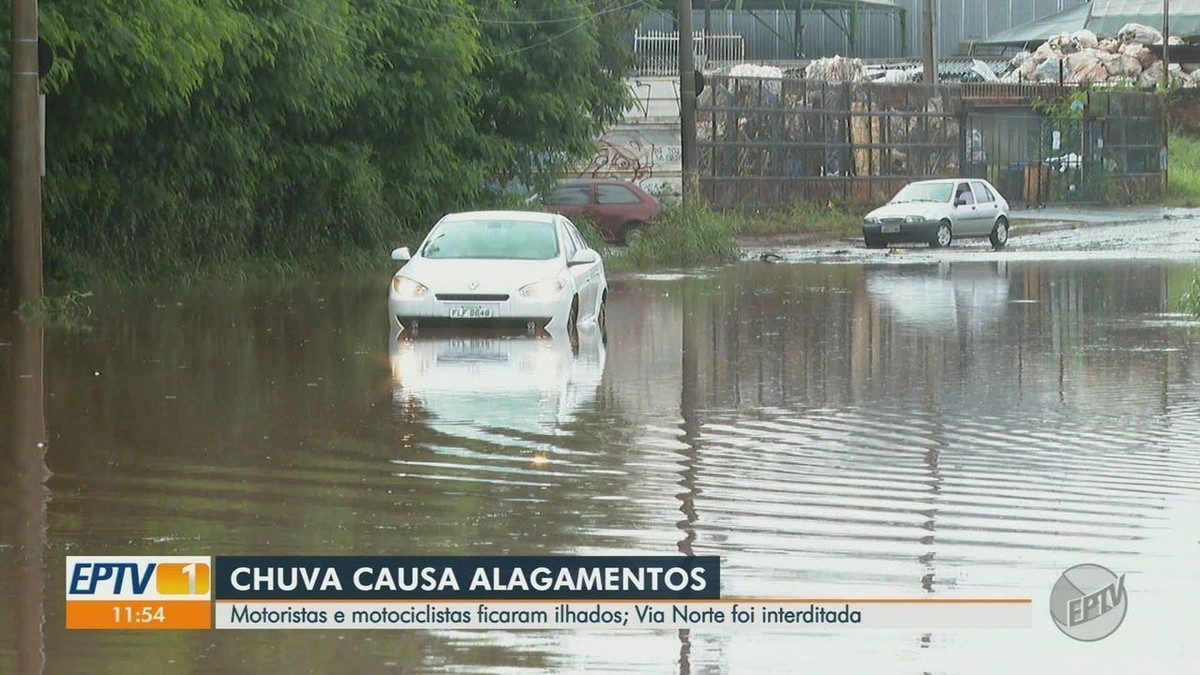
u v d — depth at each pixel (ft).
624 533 48.83
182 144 150.10
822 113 267.18
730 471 58.54
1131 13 466.29
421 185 181.16
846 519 50.60
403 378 83.51
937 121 291.58
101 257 146.20
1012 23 486.79
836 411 72.90
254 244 166.40
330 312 121.39
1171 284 147.13
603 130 215.31
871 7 437.99
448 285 103.50
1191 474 57.82
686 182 199.21
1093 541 47.70
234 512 51.67
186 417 70.49
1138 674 36.17
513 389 79.56
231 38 139.03
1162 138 347.15
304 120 164.86
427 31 175.73
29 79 115.75
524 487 55.57
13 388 79.30
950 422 69.67
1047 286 145.48
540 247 109.91
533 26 196.85
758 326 110.83
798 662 36.96
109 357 91.91
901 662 36.99
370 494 54.44
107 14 124.88
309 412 71.92
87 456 61.31
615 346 98.89
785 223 250.78
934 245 212.64
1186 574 44.06
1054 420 70.13
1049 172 319.88
